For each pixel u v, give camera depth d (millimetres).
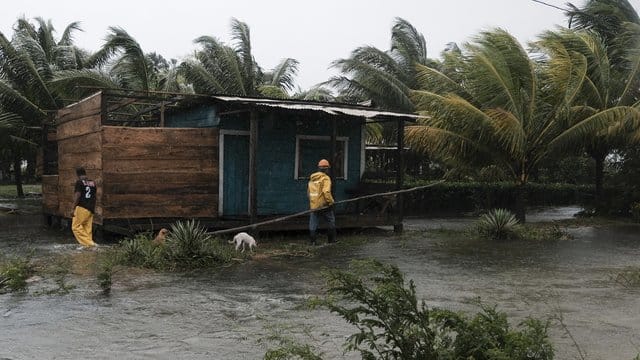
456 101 15352
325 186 12141
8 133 21562
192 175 12648
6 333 5762
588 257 10930
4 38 21328
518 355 3484
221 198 13422
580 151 17500
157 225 12141
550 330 6008
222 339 5609
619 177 20188
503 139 15992
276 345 5418
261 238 13039
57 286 7883
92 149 12289
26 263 8789
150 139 12203
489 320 3787
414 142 16516
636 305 7129
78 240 11672
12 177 42812
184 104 14148
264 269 9375
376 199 14758
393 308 3807
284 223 12977
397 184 14469
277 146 14180
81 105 12977
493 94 15969
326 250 11500
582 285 8328
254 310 6734
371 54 26297
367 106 14641
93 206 11742
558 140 16047
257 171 13172
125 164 11992
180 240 9719
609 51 21062
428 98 15805
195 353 5195
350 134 15148
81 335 5715
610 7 21078
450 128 16234
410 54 27422
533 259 10656
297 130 14414
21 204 23438
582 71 15820
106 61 23875
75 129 13328
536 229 14656
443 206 22000
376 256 10844
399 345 3770
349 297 3984
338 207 15008
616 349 5402
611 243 13000
